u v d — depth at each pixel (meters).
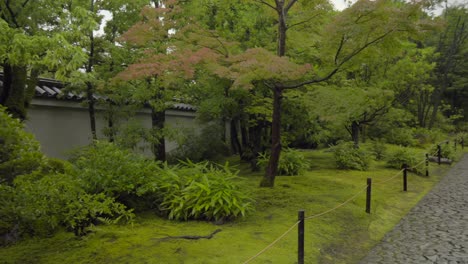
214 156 16.14
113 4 9.90
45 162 4.96
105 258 4.37
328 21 8.99
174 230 5.58
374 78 15.34
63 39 5.64
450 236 6.25
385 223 7.25
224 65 7.97
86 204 4.92
